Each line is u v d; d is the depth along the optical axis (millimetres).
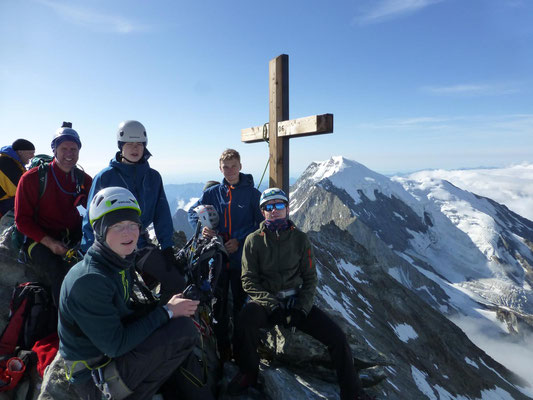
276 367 4789
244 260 4656
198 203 5512
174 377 3531
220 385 4242
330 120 5254
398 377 21812
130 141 4102
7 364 4027
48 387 3438
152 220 4523
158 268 4199
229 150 5281
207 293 4414
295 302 4422
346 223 157750
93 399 2965
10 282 5328
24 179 4477
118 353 2691
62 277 4500
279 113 6332
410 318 48688
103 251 2775
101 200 2760
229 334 5121
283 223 4602
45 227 4684
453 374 39594
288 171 6504
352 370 4180
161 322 2922
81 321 2625
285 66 6258
